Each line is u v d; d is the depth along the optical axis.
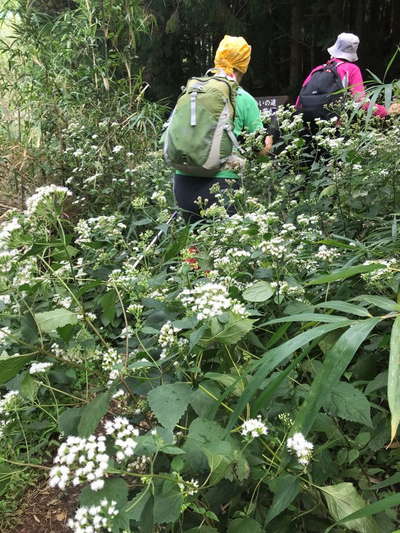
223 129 2.97
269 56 10.10
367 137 2.89
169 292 2.06
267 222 2.05
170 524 1.26
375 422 1.47
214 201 3.20
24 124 4.41
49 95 4.17
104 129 4.01
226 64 3.21
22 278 1.52
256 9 8.75
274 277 1.85
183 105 3.02
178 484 1.07
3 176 4.24
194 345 1.24
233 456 1.12
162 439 1.04
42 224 1.69
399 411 0.93
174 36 9.20
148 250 2.30
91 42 4.14
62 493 1.95
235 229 2.24
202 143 2.95
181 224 3.03
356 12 9.12
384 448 1.53
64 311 1.46
